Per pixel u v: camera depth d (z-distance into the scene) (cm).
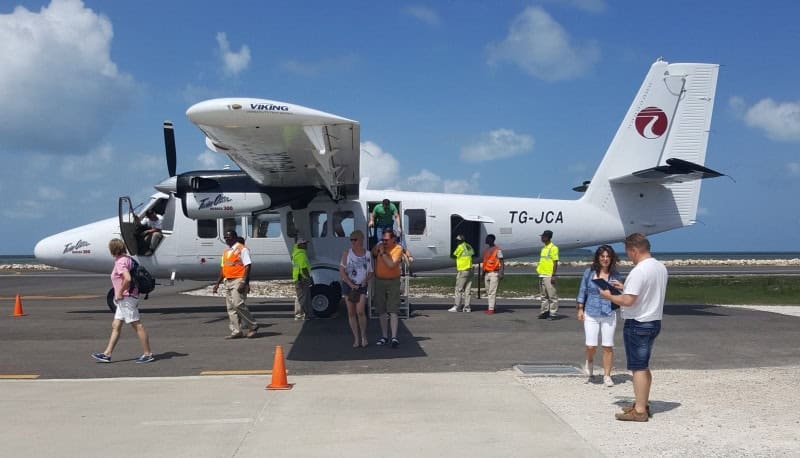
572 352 1012
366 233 1565
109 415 634
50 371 878
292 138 986
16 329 1298
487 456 507
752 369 866
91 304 1895
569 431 573
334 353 1011
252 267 1576
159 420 615
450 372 854
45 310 1692
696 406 660
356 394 718
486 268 1557
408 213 1605
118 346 1088
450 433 569
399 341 1126
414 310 1645
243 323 1354
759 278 3078
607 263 777
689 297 2086
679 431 572
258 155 1147
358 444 539
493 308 1549
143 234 1544
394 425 594
